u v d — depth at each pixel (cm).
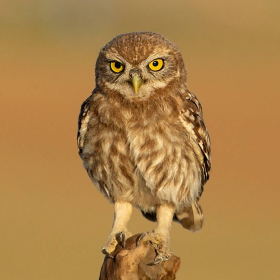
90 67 4269
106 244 940
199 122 1024
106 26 5944
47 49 4825
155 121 993
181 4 6625
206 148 1039
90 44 5216
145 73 984
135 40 994
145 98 991
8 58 4381
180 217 1117
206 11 6362
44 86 3703
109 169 1022
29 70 4078
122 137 998
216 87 3709
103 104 1004
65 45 5044
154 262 861
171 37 5409
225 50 4825
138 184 1029
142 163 1002
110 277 867
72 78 3925
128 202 1059
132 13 6381
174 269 873
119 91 993
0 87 3634
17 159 2564
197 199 1096
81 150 1040
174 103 1002
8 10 5950
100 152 1016
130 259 857
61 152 2667
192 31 5691
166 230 1030
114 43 1000
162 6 6556
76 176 2417
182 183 1023
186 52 4722
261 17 6100
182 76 1025
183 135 1005
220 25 5894
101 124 1005
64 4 6103
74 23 5812
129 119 994
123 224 1045
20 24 5619
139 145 995
